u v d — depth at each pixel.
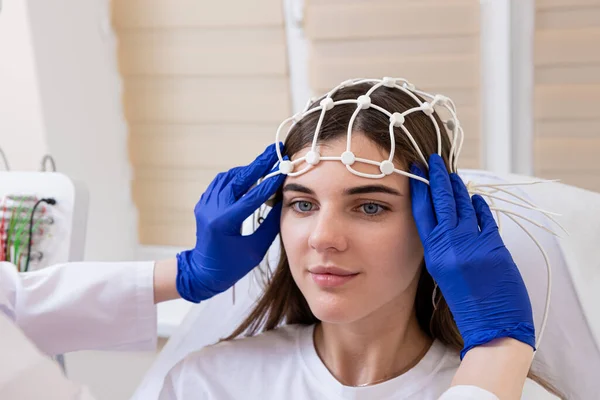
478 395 0.66
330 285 0.75
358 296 0.76
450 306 0.75
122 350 0.96
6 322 0.60
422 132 0.81
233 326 1.06
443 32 1.59
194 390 0.87
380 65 1.64
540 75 1.58
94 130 1.78
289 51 1.71
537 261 0.99
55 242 1.11
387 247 0.75
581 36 1.52
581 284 0.97
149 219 1.92
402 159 0.77
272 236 0.88
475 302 0.73
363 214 0.77
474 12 1.56
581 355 0.96
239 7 1.68
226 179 0.87
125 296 0.90
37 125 1.64
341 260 0.75
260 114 1.75
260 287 1.04
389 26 1.61
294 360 0.89
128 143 1.87
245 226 1.12
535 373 0.95
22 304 0.89
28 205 1.11
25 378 0.58
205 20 1.71
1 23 1.58
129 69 1.80
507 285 0.73
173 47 1.76
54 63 1.65
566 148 1.60
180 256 0.90
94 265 0.92
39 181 1.13
